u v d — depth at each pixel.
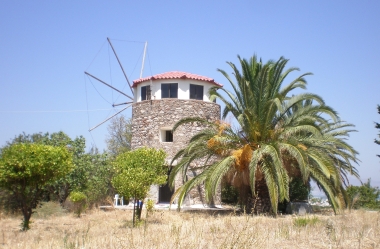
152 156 16.56
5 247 10.77
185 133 26.48
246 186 20.77
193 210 23.45
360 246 9.12
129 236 10.09
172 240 9.83
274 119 20.33
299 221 13.03
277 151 17.86
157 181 16.34
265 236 10.40
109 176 27.75
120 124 42.66
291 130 18.98
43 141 25.69
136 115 28.11
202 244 9.27
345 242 9.59
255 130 19.64
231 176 20.28
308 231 11.11
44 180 15.40
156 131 26.88
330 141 19.80
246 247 8.52
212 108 27.78
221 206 27.22
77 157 24.84
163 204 26.91
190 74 28.45
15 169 14.59
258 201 20.25
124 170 15.87
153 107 27.19
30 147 14.95
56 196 24.67
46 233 14.18
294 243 9.62
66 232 13.68
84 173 24.22
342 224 12.77
